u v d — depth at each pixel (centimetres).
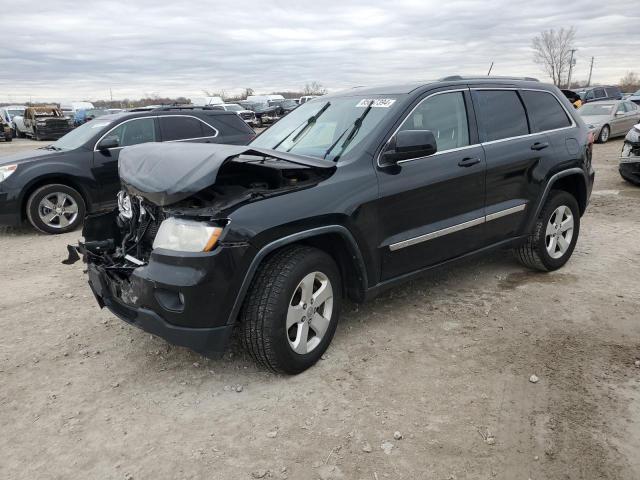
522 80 488
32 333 409
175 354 367
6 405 313
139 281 302
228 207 295
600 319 402
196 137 844
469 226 414
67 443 278
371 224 350
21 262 608
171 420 294
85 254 367
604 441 265
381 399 306
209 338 297
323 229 324
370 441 271
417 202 376
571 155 492
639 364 333
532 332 384
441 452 262
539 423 280
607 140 1738
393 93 404
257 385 325
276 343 310
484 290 466
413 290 468
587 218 733
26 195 732
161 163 317
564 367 335
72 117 3850
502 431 275
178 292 288
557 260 502
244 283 297
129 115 797
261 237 297
